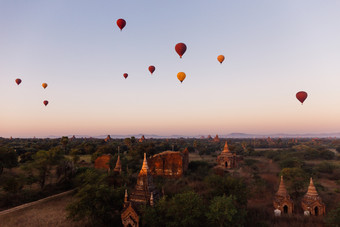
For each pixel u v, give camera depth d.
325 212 29.47
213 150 123.50
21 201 34.06
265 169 64.56
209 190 33.59
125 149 107.19
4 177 45.03
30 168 40.06
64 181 43.34
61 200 35.38
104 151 86.12
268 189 41.94
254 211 29.88
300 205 32.78
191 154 116.75
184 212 21.00
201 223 22.81
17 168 57.22
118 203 26.05
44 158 41.31
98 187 26.19
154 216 21.19
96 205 24.09
